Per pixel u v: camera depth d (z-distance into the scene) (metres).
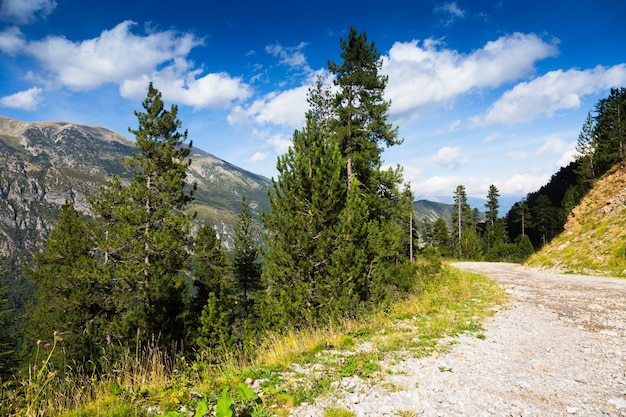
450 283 18.39
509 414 4.80
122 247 21.52
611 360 7.04
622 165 30.75
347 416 4.67
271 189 14.06
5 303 26.86
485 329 9.77
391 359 7.23
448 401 5.22
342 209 13.23
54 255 22.64
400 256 20.86
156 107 25.12
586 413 4.80
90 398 4.90
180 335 21.22
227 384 5.76
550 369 6.61
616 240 23.19
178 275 25.62
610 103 49.28
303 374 6.26
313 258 12.79
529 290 16.67
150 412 4.63
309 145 14.19
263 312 13.32
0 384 4.41
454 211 81.00
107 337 20.31
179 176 25.20
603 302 12.90
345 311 11.09
